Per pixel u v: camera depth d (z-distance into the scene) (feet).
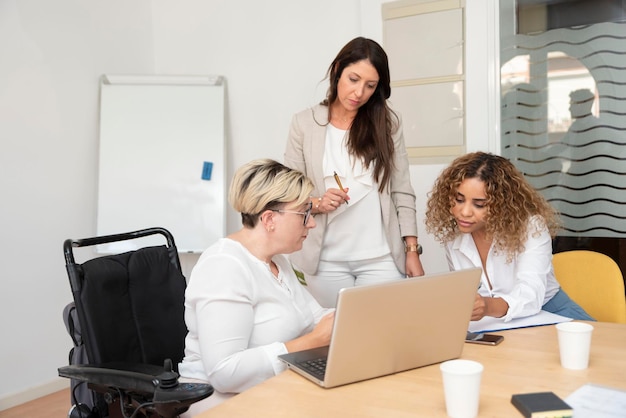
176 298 5.87
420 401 3.59
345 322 3.71
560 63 9.71
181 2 12.94
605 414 3.26
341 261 7.09
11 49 9.93
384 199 7.02
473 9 9.92
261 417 3.39
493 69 9.89
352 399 3.64
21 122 10.10
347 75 6.55
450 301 4.16
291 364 4.18
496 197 5.72
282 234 4.97
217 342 4.50
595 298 6.61
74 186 11.16
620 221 9.48
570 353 4.07
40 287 10.39
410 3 10.41
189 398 3.75
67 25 11.00
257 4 12.21
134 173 11.66
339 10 11.41
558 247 9.95
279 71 12.10
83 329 5.09
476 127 10.05
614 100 9.40
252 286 4.77
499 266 6.11
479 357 4.42
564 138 9.78
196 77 12.25
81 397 5.10
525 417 3.28
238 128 12.59
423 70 10.40
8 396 9.70
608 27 9.35
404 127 10.64
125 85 11.79
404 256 7.19
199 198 11.82
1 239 9.75
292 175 4.96
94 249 11.50
